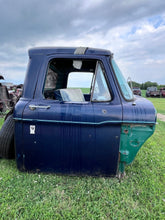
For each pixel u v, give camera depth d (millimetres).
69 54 1780
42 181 1853
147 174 2092
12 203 1533
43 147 1813
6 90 6047
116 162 1808
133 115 1652
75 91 2154
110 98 1752
